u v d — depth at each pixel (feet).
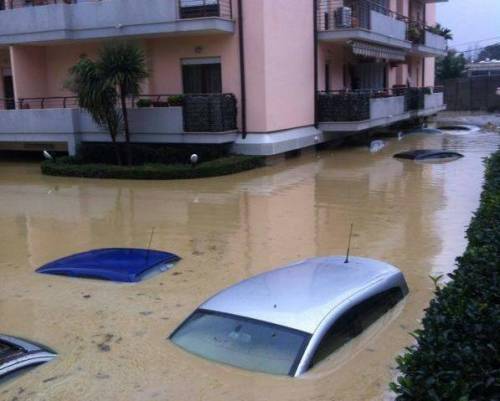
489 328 14.05
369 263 23.13
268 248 31.86
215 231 35.65
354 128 70.90
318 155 69.46
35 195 48.21
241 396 15.93
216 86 64.23
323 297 18.90
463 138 87.04
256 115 61.52
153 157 59.41
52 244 33.99
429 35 107.86
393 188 47.88
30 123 63.62
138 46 56.95
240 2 60.54
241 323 18.17
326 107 71.87
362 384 16.31
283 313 18.10
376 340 19.08
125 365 18.47
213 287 25.79
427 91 105.40
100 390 16.92
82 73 54.60
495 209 27.27
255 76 61.11
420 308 22.13
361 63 88.22
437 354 12.84
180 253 31.17
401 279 22.68
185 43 64.03
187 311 23.02
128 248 31.60
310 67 71.26
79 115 62.18
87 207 43.21
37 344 20.07
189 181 52.60
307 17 69.97
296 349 16.90
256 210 40.98
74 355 19.40
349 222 37.11
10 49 68.28
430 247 31.22
